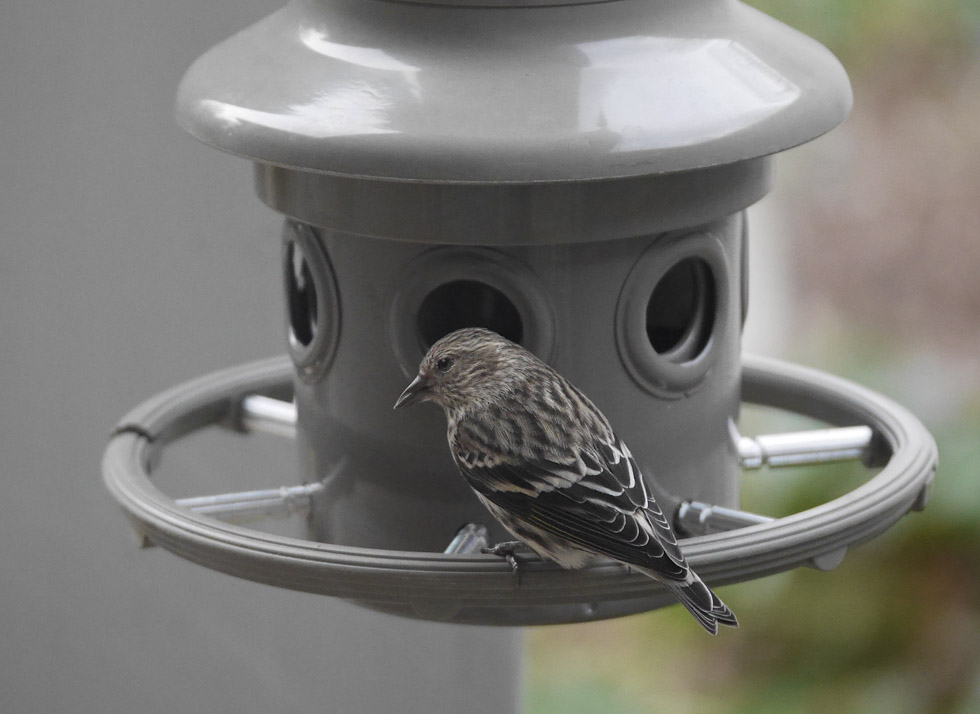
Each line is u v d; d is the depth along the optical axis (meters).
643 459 5.05
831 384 6.19
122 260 7.90
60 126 7.71
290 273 5.42
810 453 5.78
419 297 4.89
